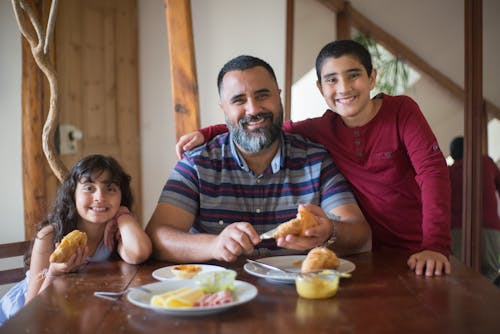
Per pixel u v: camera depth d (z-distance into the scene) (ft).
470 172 11.57
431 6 11.95
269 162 7.07
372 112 7.16
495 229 11.44
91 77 12.46
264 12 13.62
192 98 8.02
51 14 6.83
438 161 6.75
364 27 12.51
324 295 4.50
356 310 4.21
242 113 6.75
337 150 7.30
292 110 13.15
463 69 11.67
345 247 6.29
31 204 10.78
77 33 12.05
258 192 7.04
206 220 6.95
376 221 7.26
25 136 10.73
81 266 5.90
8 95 10.86
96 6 12.58
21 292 6.84
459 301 4.42
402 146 7.10
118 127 13.26
